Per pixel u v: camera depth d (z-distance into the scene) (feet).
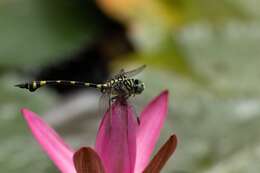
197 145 2.84
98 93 3.16
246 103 2.98
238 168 2.77
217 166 2.78
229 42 3.39
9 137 2.94
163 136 2.85
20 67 3.55
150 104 2.08
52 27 3.69
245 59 3.31
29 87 2.11
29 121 2.05
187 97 3.02
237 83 3.19
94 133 2.92
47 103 3.14
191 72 3.28
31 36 3.65
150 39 3.65
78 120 2.98
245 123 2.91
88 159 1.96
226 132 2.88
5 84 3.18
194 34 3.44
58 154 2.05
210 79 3.23
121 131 2.01
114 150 2.01
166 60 3.43
